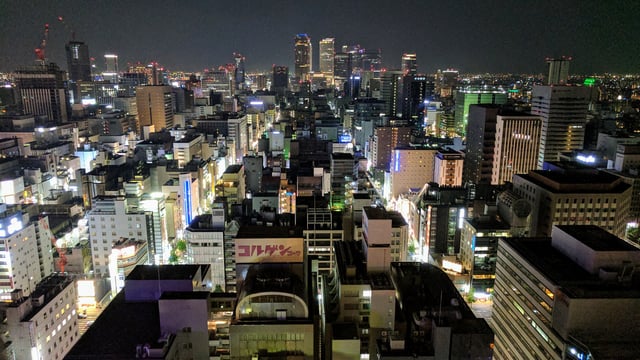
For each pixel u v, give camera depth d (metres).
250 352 79.62
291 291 81.31
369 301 117.31
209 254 174.25
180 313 82.88
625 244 111.31
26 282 183.62
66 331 139.25
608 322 96.62
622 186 196.00
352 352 104.06
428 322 107.75
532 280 113.06
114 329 83.75
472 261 188.88
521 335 118.50
